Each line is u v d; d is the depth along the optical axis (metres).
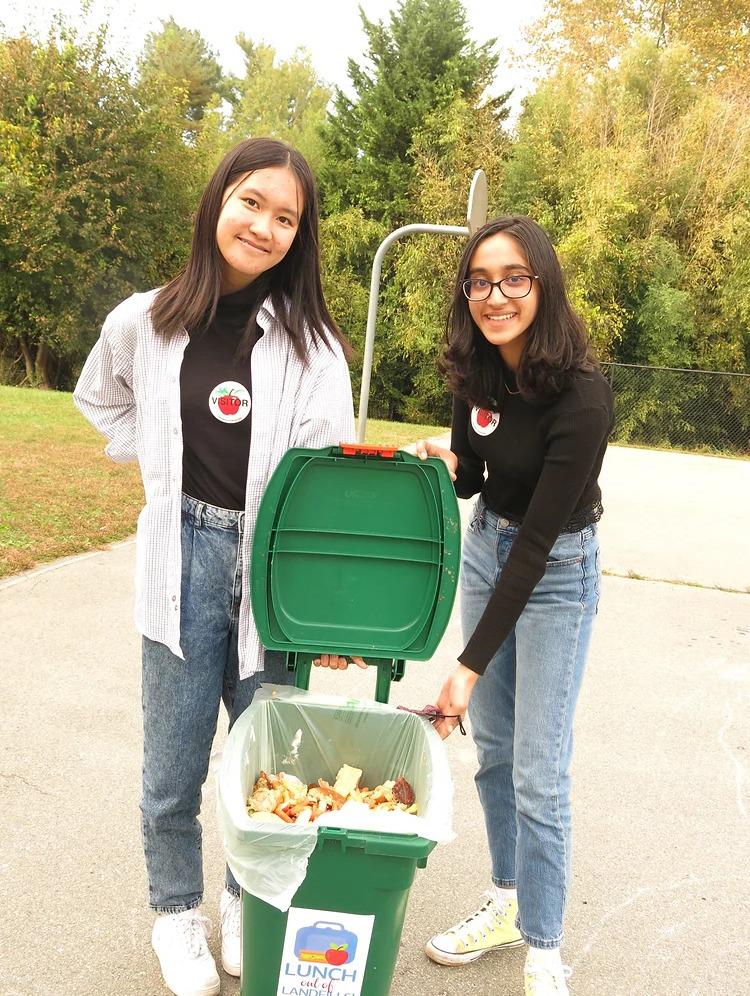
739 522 8.93
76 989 2.08
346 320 22.22
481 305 1.89
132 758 3.17
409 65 22.05
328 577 2.00
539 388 1.86
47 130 18.91
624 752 3.55
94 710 3.51
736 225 18.47
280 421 1.92
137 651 4.15
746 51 22.70
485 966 2.29
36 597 4.80
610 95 19.53
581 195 18.80
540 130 19.75
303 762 2.09
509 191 19.94
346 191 22.92
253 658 1.98
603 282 18.58
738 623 5.41
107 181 19.47
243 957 1.78
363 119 22.50
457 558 1.95
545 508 1.87
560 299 1.86
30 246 18.73
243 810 1.61
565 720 2.00
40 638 4.23
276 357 1.92
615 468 13.31
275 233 1.83
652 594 5.94
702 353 19.59
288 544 1.97
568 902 2.57
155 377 1.89
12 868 2.51
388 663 2.04
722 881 2.71
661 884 2.69
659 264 18.84
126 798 2.91
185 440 1.91
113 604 4.77
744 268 18.52
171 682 1.96
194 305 1.86
